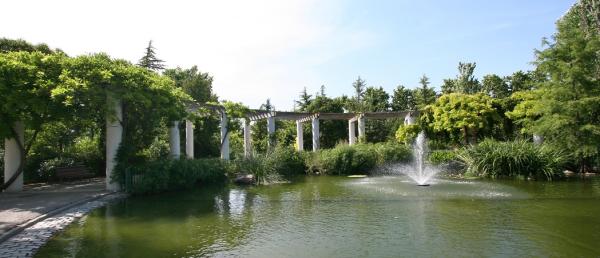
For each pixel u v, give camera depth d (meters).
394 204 9.58
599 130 15.01
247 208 9.30
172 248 5.96
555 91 15.88
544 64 16.31
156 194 11.77
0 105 10.33
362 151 19.16
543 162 14.84
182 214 8.59
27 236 6.63
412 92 39.56
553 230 6.81
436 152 18.83
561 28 16.52
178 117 13.16
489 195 10.84
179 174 12.62
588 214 8.15
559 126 15.61
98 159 16.75
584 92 15.56
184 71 29.80
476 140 20.70
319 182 15.16
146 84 12.07
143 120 12.74
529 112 17.59
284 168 17.95
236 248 5.94
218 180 15.05
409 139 21.41
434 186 12.94
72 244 6.19
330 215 8.33
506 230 6.84
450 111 20.31
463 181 14.45
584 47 15.84
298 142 23.67
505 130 20.69
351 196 11.05
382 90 38.78
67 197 10.35
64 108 10.82
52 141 15.70
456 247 5.84
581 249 5.70
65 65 10.93
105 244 6.19
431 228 7.03
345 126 30.09
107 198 10.52
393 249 5.77
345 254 5.57
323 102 32.59
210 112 18.33
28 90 10.16
